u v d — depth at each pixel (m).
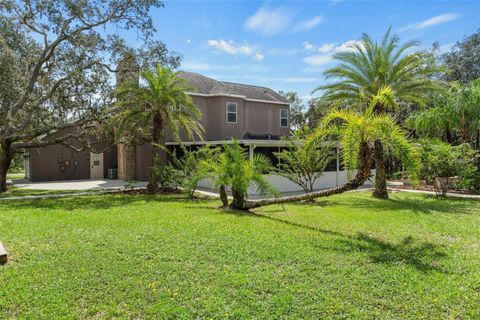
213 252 5.69
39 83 15.58
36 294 4.05
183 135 20.77
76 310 3.71
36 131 15.77
